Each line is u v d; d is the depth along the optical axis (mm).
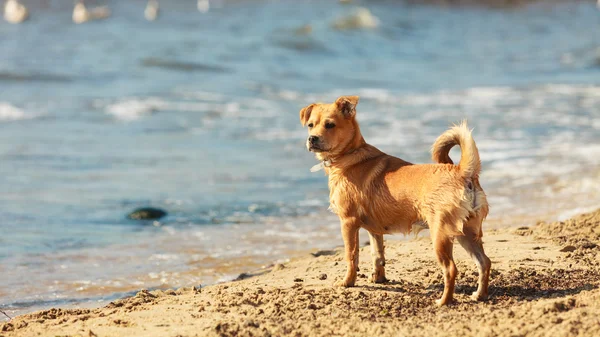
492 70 32250
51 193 13148
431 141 17094
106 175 14578
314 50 35844
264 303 6898
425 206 6395
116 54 32625
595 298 6203
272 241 10383
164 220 11547
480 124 19219
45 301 7980
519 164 14789
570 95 24344
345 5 55406
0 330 6555
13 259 9531
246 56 33156
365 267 8172
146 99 23812
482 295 6586
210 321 6379
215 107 22719
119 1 58375
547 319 5699
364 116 20703
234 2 58562
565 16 59938
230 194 13141
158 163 15703
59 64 29875
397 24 46938
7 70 27719
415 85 27672
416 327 5875
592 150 15852
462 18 55656
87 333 6176
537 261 7922
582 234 9109
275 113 21859
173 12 52000
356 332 5824
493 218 11070
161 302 7215
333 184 7082
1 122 20016
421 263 8148
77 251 9938
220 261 9438
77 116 21094
